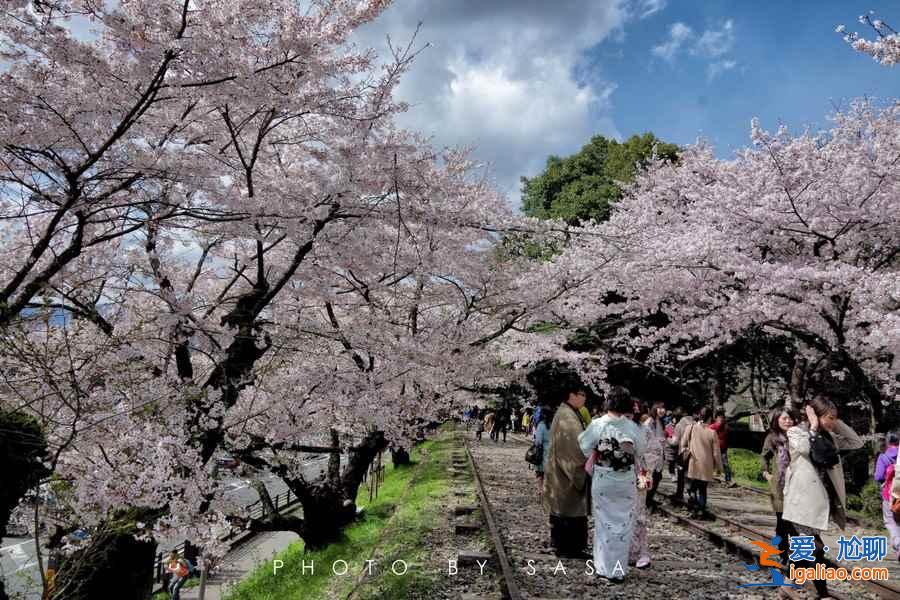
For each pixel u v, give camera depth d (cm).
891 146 1211
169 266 962
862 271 1074
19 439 462
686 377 2239
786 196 1209
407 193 738
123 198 626
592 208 3097
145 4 527
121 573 635
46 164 591
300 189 712
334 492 1136
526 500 1216
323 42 626
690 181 1555
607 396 652
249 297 761
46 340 521
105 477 527
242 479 915
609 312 1459
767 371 2405
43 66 550
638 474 646
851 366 1202
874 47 828
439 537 881
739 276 1206
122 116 574
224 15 554
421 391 1174
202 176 614
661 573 669
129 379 633
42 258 738
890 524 788
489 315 1233
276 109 663
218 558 619
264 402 881
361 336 902
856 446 602
